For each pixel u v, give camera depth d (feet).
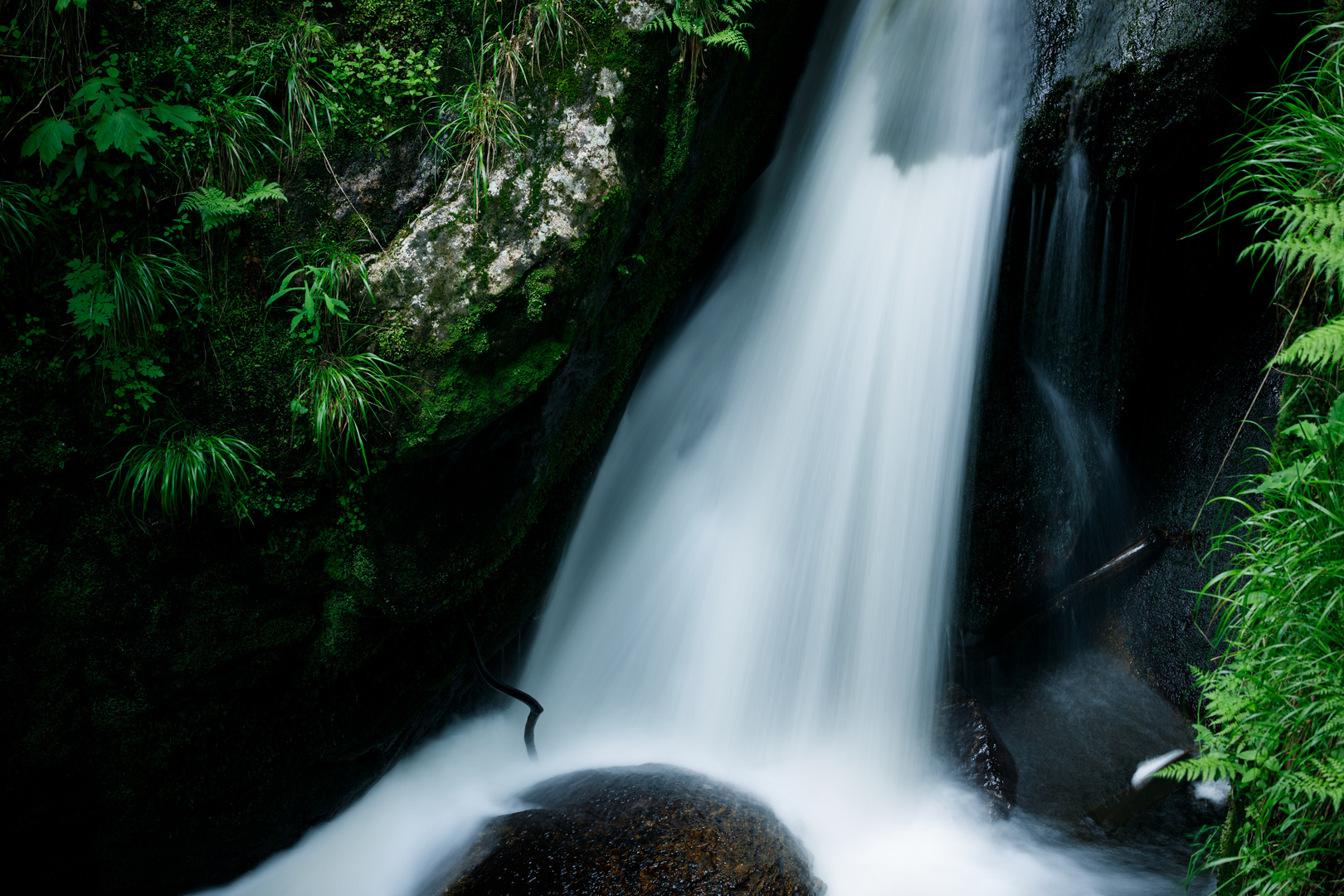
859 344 19.52
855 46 20.47
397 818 17.08
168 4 12.65
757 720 19.04
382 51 13.67
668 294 19.43
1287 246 10.45
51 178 12.15
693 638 19.89
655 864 13.14
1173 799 17.15
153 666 13.76
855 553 19.27
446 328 13.46
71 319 12.35
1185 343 20.12
